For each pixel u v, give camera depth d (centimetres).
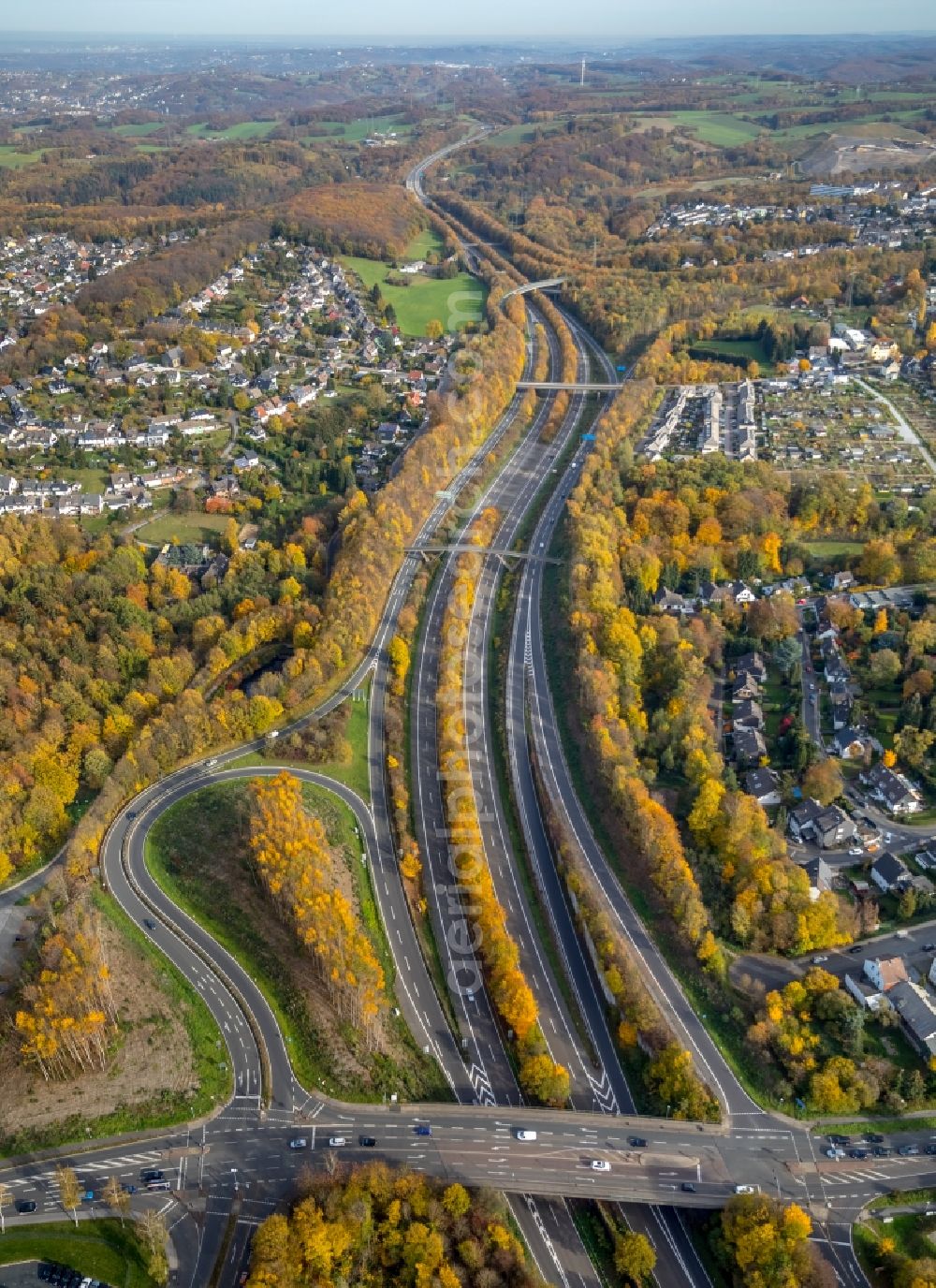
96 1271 17275
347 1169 18625
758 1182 18512
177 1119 19812
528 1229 18412
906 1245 17512
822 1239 17600
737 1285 17275
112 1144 19400
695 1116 19675
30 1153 19200
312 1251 16938
